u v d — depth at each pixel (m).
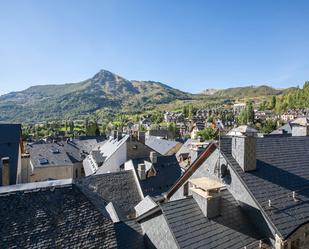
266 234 14.55
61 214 12.87
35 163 61.06
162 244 14.32
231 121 169.25
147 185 33.94
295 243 14.45
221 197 15.38
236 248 13.68
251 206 15.44
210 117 179.88
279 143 20.44
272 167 17.81
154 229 15.17
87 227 12.91
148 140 74.38
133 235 15.72
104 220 13.55
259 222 14.96
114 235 13.29
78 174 69.06
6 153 32.97
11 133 35.00
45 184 13.94
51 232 12.12
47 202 13.02
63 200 13.38
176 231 13.41
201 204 15.13
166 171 37.41
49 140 85.88
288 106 192.88
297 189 16.67
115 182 33.03
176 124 164.50
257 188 15.78
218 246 13.39
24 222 11.98
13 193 12.79
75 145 76.06
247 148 16.75
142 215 16.25
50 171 61.94
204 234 13.75
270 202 15.00
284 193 16.09
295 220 14.53
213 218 14.83
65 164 64.06
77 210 13.30
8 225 11.65
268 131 106.44
